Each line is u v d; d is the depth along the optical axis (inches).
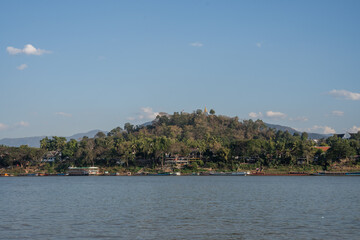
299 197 4456.2
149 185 6628.9
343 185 6230.3
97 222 2849.4
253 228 2600.9
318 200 4138.8
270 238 2319.1
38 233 2481.5
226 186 6200.8
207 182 7258.9
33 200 4394.7
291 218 2965.1
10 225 2751.0
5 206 3836.1
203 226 2679.6
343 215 3085.6
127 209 3523.6
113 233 2471.7
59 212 3371.1
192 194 4889.3
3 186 6914.4
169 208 3570.4
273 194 4822.8
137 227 2657.5
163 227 2652.6
